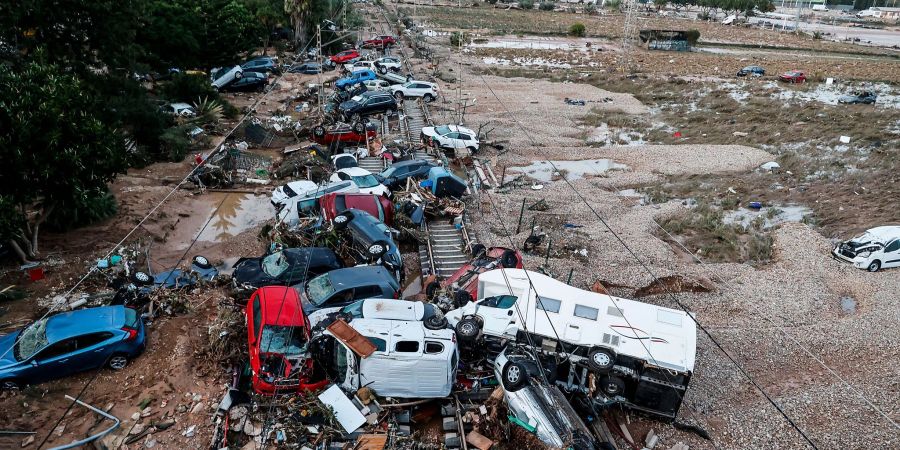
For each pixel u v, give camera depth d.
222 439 11.67
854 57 87.44
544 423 12.14
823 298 20.16
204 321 15.64
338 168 28.67
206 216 24.44
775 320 18.59
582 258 21.83
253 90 47.03
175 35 43.38
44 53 20.81
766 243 24.33
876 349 17.14
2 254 18.42
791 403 14.64
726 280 21.23
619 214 26.72
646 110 48.38
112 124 24.86
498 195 27.98
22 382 12.69
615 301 14.83
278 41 67.12
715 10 142.50
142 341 14.10
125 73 31.78
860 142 39.12
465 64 65.19
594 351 13.35
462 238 22.88
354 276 16.58
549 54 77.44
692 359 13.21
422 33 87.06
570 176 31.98
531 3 147.25
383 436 12.14
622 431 13.27
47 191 17.98
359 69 47.88
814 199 30.00
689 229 26.02
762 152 37.06
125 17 29.11
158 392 12.88
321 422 12.29
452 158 33.12
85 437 11.67
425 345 13.27
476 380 14.15
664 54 82.19
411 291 19.53
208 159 28.95
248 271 17.38
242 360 13.85
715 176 33.28
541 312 14.45
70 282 17.70
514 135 38.44
